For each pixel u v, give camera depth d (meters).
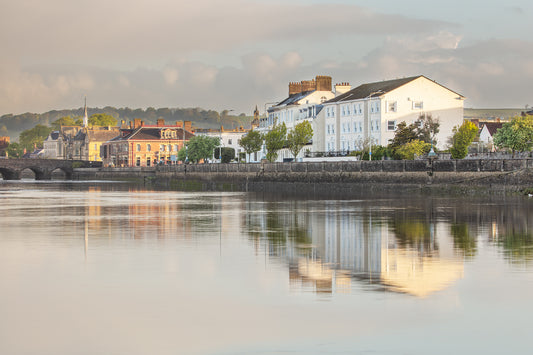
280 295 31.25
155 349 24.22
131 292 32.09
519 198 95.25
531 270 36.84
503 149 131.75
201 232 56.03
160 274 36.34
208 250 45.06
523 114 180.50
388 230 56.31
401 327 26.38
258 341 24.94
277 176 145.88
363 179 122.12
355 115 157.25
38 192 140.75
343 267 38.12
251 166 155.50
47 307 29.45
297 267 38.22
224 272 36.81
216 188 168.62
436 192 108.25
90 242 49.47
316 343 24.69
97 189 160.00
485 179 102.69
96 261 40.53
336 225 60.97
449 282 33.78
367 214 72.00
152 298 30.94
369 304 29.53
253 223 63.69
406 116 147.50
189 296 31.27
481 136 165.50
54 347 24.45
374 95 149.88
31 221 66.69
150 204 94.56
